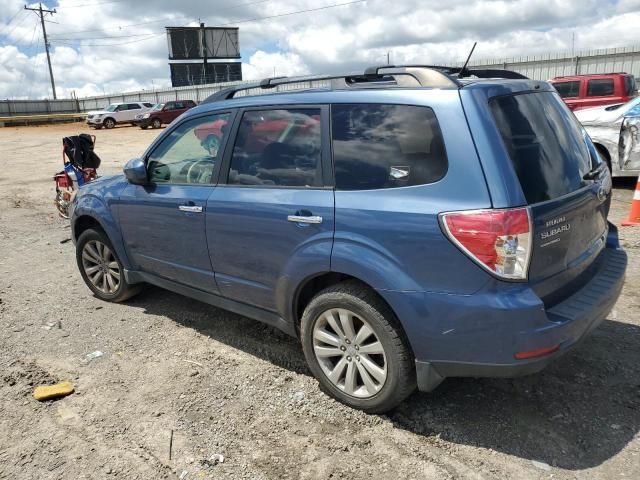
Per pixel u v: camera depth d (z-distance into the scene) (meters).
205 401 3.33
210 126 3.83
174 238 4.02
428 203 2.67
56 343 4.20
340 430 3.01
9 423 3.17
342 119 3.09
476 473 2.64
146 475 2.71
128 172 4.16
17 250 6.96
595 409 3.09
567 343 2.65
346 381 3.16
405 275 2.74
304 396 3.33
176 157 4.06
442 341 2.69
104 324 4.52
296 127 3.29
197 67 55.88
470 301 2.57
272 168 3.38
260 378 3.57
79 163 8.38
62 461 2.83
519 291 2.54
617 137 8.44
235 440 2.95
